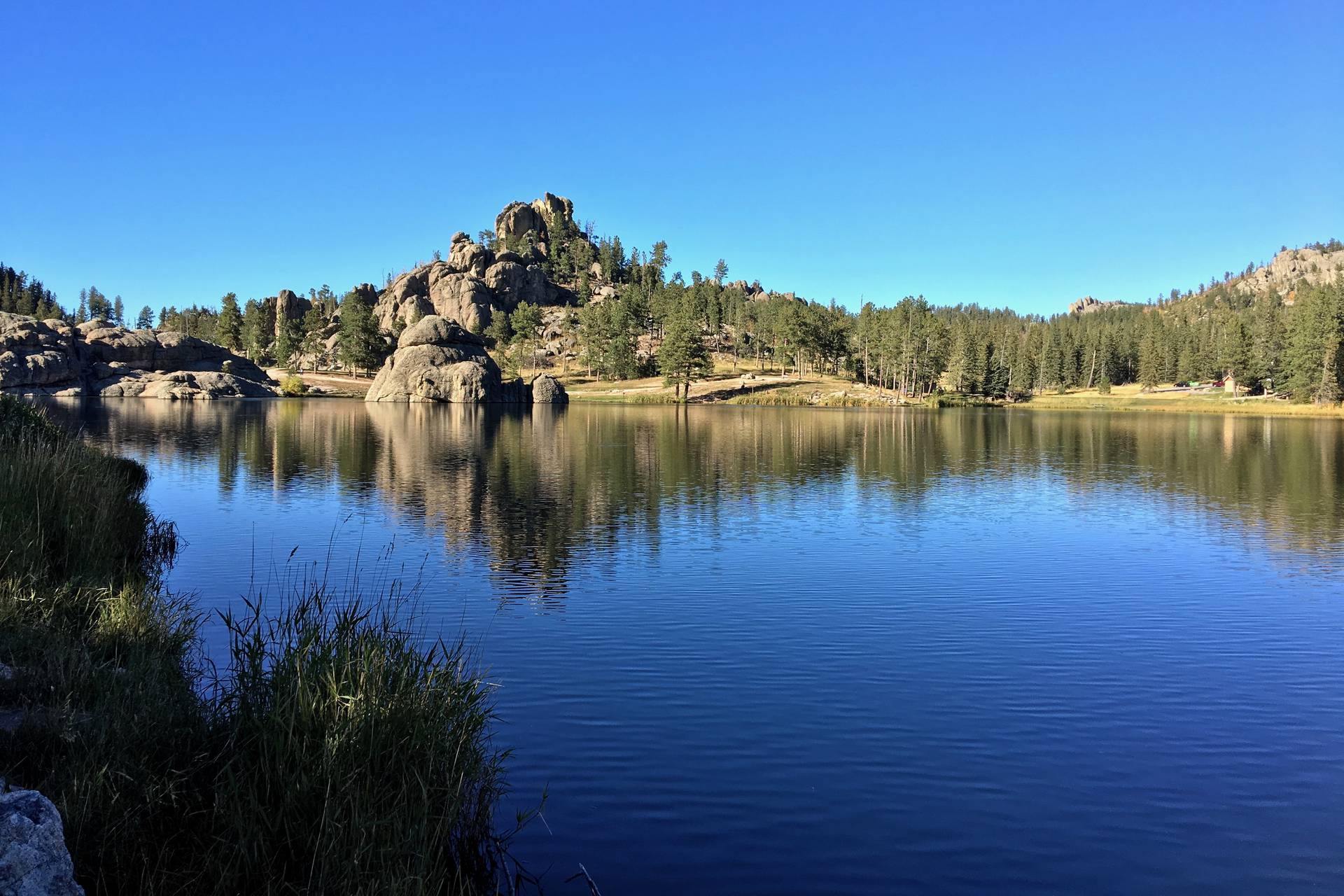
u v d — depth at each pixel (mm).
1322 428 78312
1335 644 13539
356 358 157125
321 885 5457
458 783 6723
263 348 183250
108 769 5984
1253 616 15250
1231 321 148125
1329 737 9836
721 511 26750
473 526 23406
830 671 11938
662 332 188625
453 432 59938
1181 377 162125
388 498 28172
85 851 5379
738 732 9719
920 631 14117
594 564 19047
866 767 8812
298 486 30703
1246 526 25094
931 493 31766
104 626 10000
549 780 8367
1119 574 18500
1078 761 9086
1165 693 11250
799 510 27422
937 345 144250
